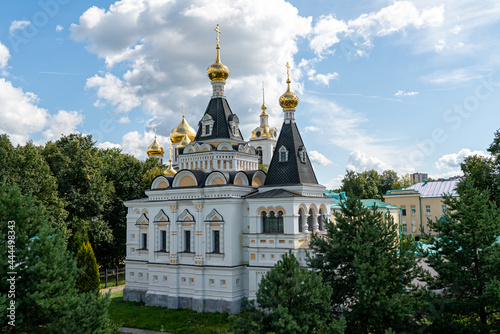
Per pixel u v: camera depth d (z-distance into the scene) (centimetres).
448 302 2530
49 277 2289
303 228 4172
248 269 4156
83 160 6456
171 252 4569
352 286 2616
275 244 4078
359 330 2542
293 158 4416
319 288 2325
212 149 4759
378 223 2720
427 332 2558
